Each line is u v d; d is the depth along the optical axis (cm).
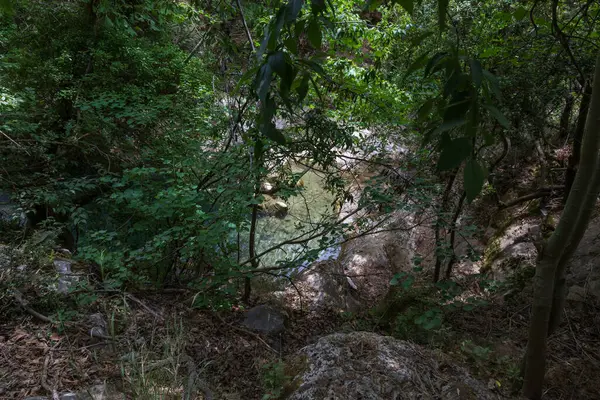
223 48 441
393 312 439
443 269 573
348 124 494
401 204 394
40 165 533
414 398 234
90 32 620
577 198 217
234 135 444
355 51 540
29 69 571
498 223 619
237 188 381
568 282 440
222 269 391
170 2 624
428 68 79
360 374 245
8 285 320
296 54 89
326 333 430
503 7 409
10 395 238
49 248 400
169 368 267
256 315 410
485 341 348
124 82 632
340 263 599
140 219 477
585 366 322
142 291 394
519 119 416
